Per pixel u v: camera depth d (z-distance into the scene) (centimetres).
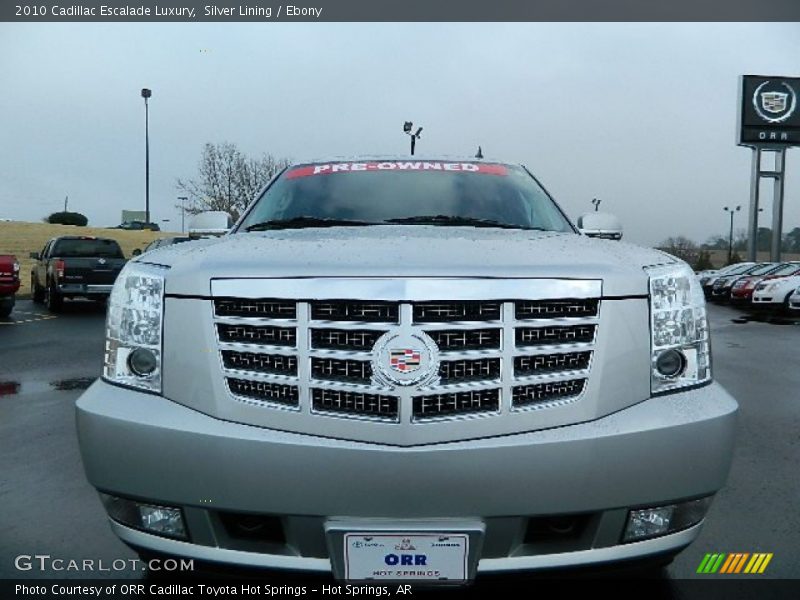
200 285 225
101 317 1597
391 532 209
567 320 221
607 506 215
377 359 212
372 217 356
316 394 216
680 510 228
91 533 339
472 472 208
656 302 233
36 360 931
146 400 227
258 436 212
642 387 227
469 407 215
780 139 3797
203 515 218
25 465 452
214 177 3731
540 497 211
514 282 218
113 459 224
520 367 219
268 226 356
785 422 580
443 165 411
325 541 213
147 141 4331
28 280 2783
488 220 357
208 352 221
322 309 217
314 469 209
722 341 1273
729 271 2809
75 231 4922
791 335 1394
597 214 387
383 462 207
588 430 216
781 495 395
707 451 225
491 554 215
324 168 408
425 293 214
